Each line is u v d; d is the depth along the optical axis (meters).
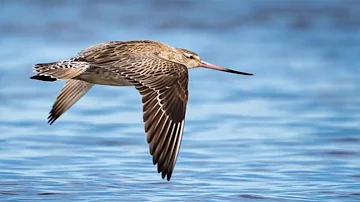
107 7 28.73
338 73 22.66
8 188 13.34
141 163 14.89
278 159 15.25
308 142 16.53
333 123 18.08
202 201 12.71
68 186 13.46
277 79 22.02
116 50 12.11
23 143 16.17
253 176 14.14
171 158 10.57
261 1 29.44
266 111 19.06
